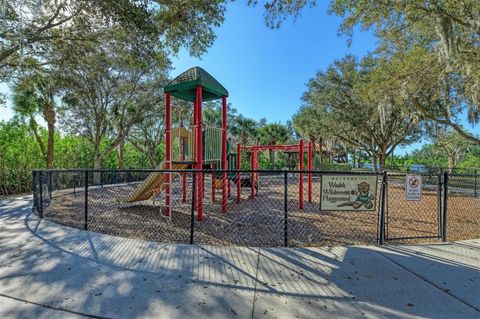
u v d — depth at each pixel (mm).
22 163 13195
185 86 6988
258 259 3730
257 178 11250
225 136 8125
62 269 3375
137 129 22922
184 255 3863
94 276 3176
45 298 2678
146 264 3533
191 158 7477
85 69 12102
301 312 2422
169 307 2510
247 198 10516
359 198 4500
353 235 5133
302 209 8094
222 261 3648
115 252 3973
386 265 3527
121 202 8117
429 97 10961
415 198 4559
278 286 2936
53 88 14055
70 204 8859
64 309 2484
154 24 8039
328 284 2988
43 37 8523
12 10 7668
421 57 8523
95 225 5809
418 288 2900
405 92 9602
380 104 11062
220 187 10539
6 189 11906
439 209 4785
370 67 15758
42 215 6469
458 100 10773
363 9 6387
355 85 15641
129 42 8867
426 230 5559
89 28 8391
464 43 6543
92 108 16797
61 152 17562
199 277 3152
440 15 6184
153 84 17641
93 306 2531
